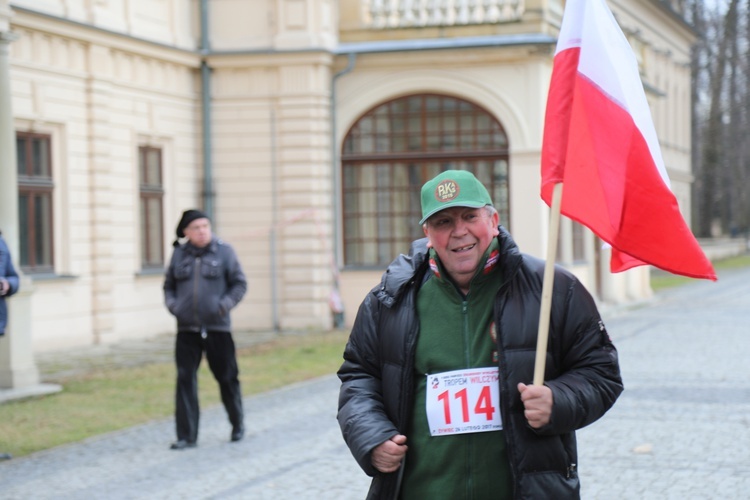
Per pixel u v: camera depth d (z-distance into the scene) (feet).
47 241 65.05
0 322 36.91
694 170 227.20
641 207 14.97
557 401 13.93
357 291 79.15
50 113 64.44
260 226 78.18
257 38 77.66
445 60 77.66
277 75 77.61
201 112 78.28
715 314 84.17
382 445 14.64
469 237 14.40
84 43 67.21
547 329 14.08
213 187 78.54
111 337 69.00
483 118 78.13
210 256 35.88
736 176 223.30
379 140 79.36
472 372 14.65
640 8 155.53
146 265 73.36
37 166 64.34
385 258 79.61
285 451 34.47
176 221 76.28
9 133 48.26
